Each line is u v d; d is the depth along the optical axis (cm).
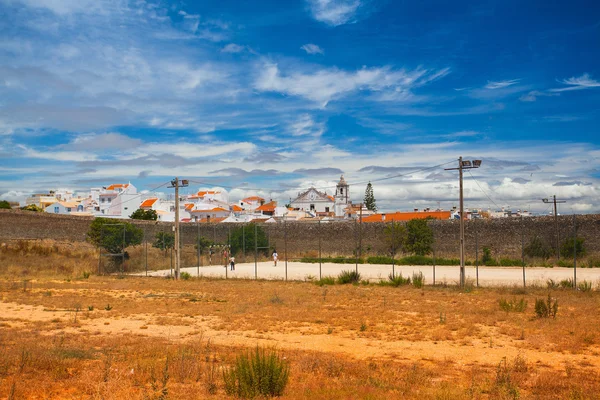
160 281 3791
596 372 1187
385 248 6631
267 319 1955
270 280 3809
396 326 1812
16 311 2206
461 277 3194
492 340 1559
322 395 994
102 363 1258
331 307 2262
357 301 2486
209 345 1459
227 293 2939
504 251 6028
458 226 6369
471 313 2056
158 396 964
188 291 3061
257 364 1037
